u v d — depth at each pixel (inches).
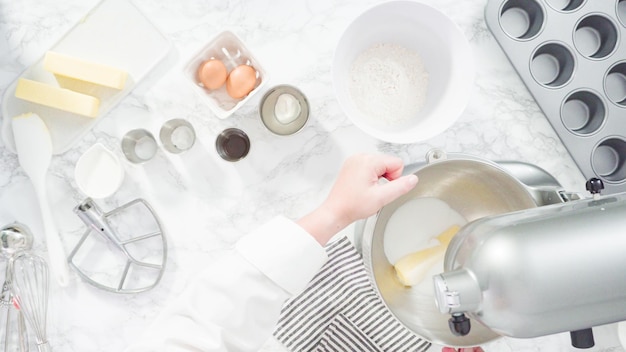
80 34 35.3
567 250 20.5
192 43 35.4
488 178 29.8
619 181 34.7
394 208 33.1
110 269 36.3
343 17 35.2
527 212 24.4
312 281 34.5
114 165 34.6
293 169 35.7
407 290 32.3
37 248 36.2
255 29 35.2
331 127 35.5
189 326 25.6
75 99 34.0
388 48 33.1
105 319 36.4
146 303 36.3
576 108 35.7
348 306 34.4
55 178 35.9
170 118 35.5
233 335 26.1
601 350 35.9
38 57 35.4
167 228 35.9
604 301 20.8
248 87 32.8
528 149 35.9
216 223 35.9
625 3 34.4
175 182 35.8
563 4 34.8
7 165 35.9
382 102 33.0
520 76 34.1
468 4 35.3
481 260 21.2
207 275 26.3
